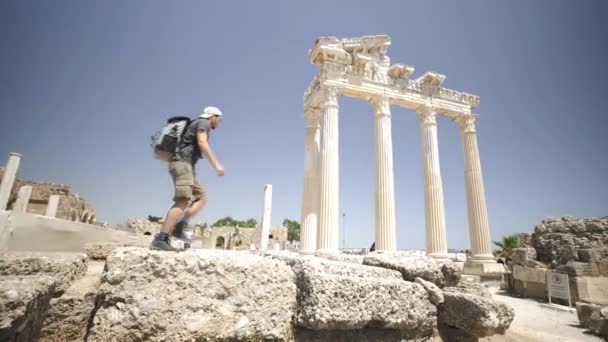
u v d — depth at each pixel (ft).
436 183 61.93
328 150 54.34
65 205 99.86
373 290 9.96
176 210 11.09
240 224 265.34
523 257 48.08
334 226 50.85
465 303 10.89
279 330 8.82
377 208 56.18
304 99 71.72
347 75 60.64
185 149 11.84
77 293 8.99
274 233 172.65
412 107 68.80
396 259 12.78
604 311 26.04
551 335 24.61
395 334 10.62
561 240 47.32
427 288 11.45
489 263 59.41
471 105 72.59
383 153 58.65
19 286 6.43
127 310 7.44
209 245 151.33
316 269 9.96
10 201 89.92
